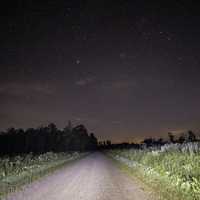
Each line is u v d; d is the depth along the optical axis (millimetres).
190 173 13953
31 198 11547
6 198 11438
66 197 11922
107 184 16031
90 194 12703
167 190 12203
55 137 78938
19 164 22438
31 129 66438
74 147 102625
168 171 16031
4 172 17781
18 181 16000
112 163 37562
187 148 20719
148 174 17688
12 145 58250
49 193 12867
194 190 10703
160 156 23344
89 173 22906
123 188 14375
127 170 25047
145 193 12594
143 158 26938
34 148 64125
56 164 31469
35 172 20844
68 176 20422
